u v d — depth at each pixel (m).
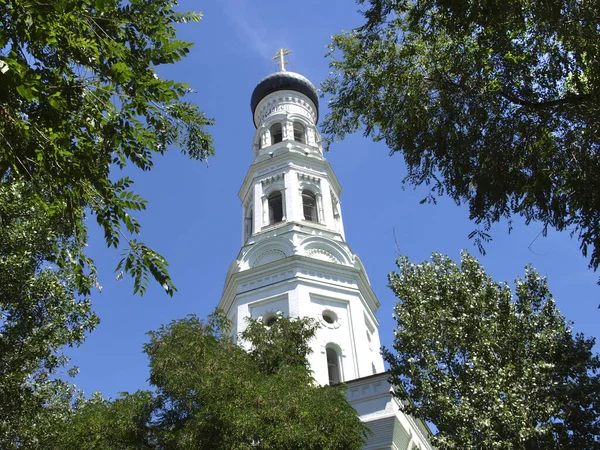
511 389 21.67
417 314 24.61
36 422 19.44
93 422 18.72
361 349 34.09
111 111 11.01
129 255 11.38
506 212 15.48
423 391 22.75
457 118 15.63
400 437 28.67
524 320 24.47
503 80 15.07
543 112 14.85
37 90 9.21
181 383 18.84
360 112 18.19
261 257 38.12
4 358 18.05
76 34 10.55
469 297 24.91
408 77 16.94
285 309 34.53
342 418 19.59
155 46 11.86
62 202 11.23
